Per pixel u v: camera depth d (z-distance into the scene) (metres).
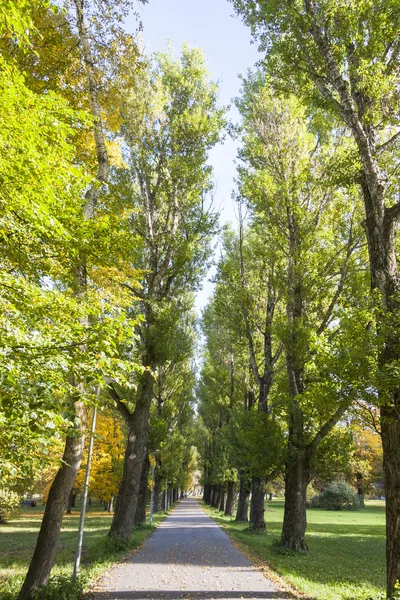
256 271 20.77
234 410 23.80
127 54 9.55
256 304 20.20
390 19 8.62
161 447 23.03
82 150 9.34
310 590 8.26
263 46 10.80
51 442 4.95
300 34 9.73
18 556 12.61
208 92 16.02
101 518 30.48
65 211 5.00
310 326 14.06
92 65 8.66
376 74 8.66
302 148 16.03
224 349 32.53
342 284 14.21
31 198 4.14
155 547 13.85
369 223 8.77
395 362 6.82
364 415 7.85
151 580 8.87
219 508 44.12
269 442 14.23
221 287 19.66
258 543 15.19
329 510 46.78
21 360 3.86
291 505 14.08
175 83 15.65
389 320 7.21
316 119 15.59
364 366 7.04
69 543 14.83
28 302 4.38
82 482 28.92
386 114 9.22
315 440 14.04
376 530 25.27
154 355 14.73
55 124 4.27
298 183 15.38
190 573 9.68
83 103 9.05
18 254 4.99
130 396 14.37
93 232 5.46
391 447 7.17
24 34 4.10
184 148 15.70
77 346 4.54
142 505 20.89
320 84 9.76
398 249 10.25
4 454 4.72
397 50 9.07
